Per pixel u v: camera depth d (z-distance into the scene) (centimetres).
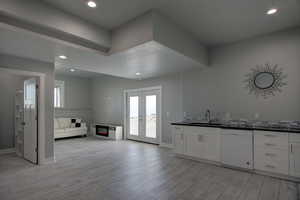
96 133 718
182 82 479
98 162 371
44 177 289
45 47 271
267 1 229
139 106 620
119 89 687
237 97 374
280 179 275
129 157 409
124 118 663
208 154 356
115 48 291
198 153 372
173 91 506
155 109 569
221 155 337
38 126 355
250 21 284
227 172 308
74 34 245
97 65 391
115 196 226
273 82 331
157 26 247
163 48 270
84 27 258
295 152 262
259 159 294
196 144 376
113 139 649
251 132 302
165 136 527
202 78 432
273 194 229
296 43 308
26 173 307
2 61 310
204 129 363
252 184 259
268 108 336
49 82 369
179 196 226
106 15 250
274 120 328
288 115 315
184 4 230
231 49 383
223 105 395
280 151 275
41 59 344
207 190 242
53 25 223
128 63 373
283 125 318
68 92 730
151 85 570
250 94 357
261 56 344
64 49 280
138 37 254
